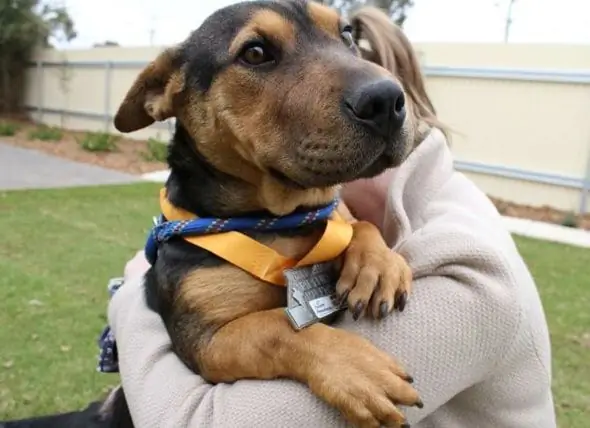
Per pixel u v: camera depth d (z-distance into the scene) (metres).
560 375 1.40
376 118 0.54
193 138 0.67
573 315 1.73
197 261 0.60
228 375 0.52
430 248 0.53
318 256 0.56
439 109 3.74
